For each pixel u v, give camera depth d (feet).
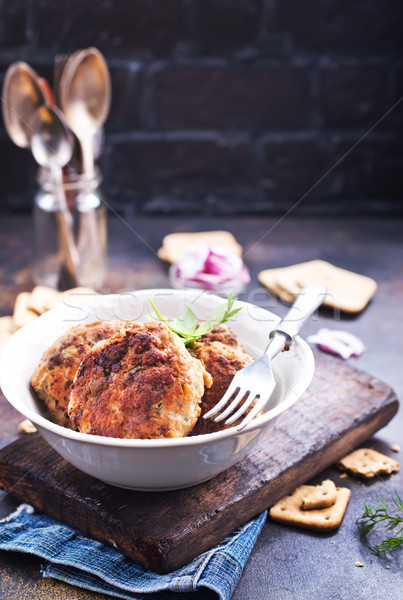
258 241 3.14
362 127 3.36
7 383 1.61
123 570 1.55
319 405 1.91
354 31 3.24
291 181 3.43
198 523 1.57
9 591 1.54
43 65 3.25
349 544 1.65
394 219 3.41
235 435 1.50
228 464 1.59
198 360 1.62
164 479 1.56
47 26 3.20
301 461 1.73
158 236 3.18
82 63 2.58
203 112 3.34
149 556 1.54
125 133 3.35
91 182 2.63
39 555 1.57
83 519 1.62
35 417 1.52
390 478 1.81
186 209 3.47
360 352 2.31
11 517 1.69
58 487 1.64
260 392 1.61
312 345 2.33
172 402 1.53
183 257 2.75
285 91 3.31
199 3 3.19
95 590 1.53
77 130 2.62
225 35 3.24
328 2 3.20
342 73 3.29
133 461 1.50
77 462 1.57
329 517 1.68
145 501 1.61
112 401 1.55
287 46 3.26
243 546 1.60
